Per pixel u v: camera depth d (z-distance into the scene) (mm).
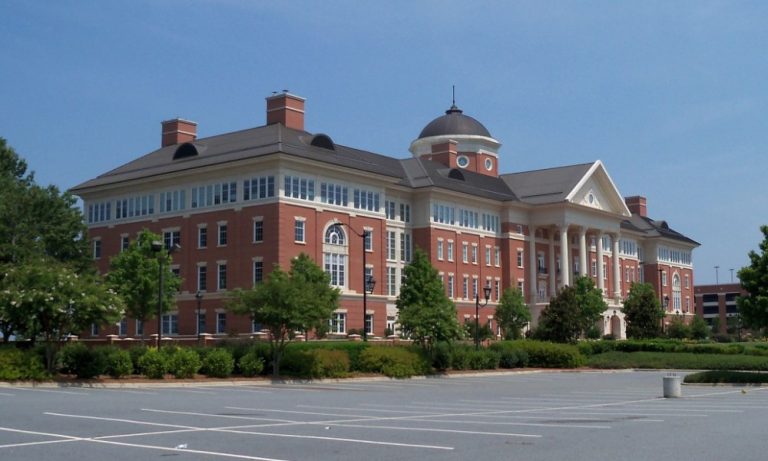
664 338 86250
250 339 54719
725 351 68125
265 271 62031
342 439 16656
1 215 60031
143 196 71188
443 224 80125
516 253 88750
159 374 39656
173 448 15289
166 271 57125
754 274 40625
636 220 123750
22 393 30750
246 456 14281
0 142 68688
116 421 20188
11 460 13852
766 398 30344
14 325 37375
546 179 94875
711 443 16000
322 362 45750
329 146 69000
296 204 63531
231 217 64750
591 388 39125
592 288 83875
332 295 48844
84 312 37219
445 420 21141
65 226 65000
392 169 79562
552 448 15258
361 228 69250
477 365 57750
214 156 66875
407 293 54812
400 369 49688
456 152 91750
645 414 23156
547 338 73688
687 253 132250
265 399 29562
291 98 71438
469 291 82438
